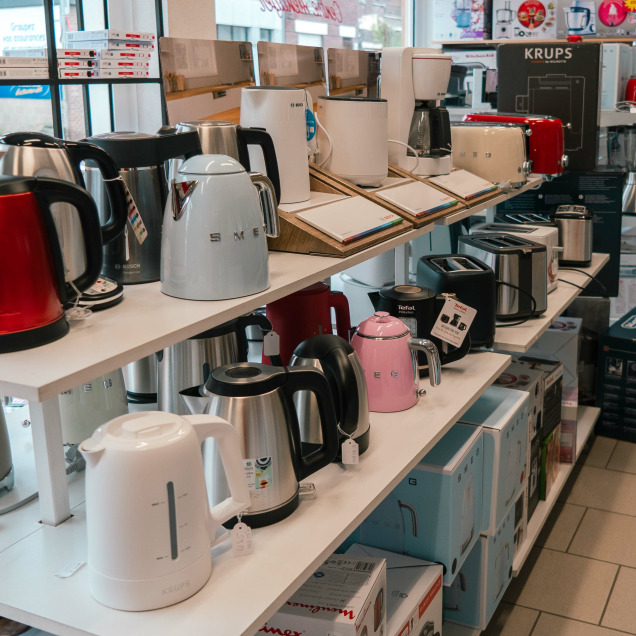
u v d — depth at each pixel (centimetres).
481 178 279
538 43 346
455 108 441
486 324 224
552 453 294
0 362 108
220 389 135
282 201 192
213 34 255
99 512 113
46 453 136
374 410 185
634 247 421
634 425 368
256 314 175
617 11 429
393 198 216
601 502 315
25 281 111
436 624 190
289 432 138
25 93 200
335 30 365
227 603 117
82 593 120
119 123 243
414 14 469
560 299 285
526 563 276
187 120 195
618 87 397
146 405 184
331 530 136
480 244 260
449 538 188
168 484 112
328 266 165
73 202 117
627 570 270
